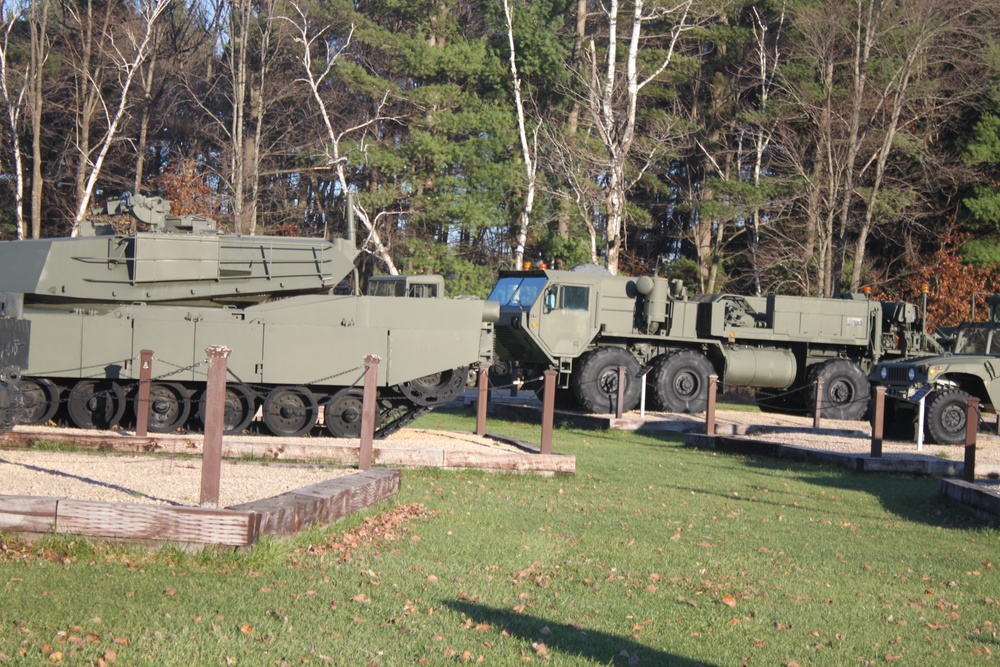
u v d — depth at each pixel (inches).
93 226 635.5
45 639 229.0
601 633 267.1
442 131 1449.3
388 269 1542.8
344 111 1627.7
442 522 393.4
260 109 1418.6
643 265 1657.2
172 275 593.9
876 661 259.8
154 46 1519.4
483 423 644.1
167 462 458.0
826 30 1396.4
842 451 669.3
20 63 1540.4
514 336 917.2
